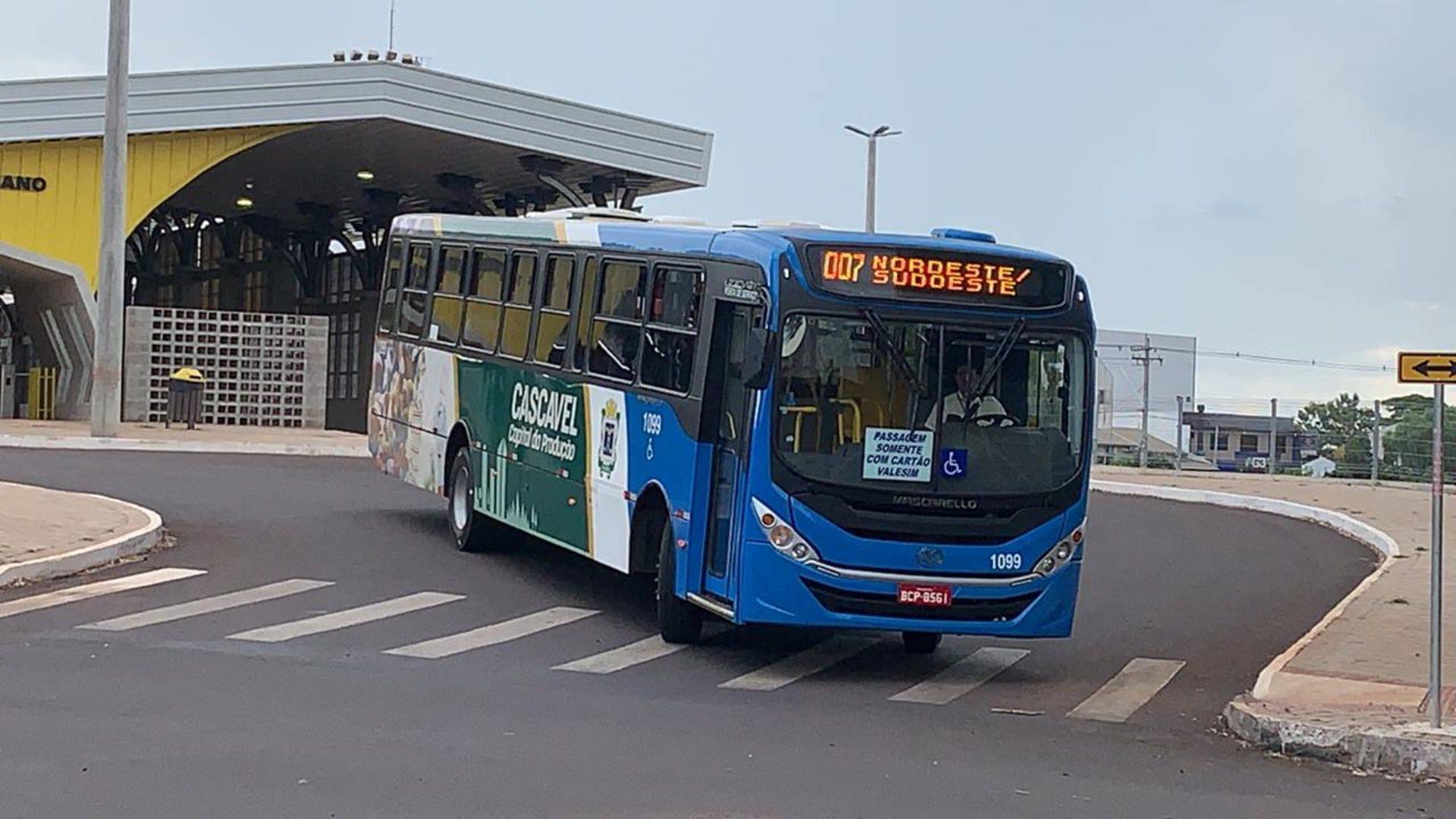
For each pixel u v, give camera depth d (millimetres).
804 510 12500
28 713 9977
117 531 17781
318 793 8258
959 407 12805
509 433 17578
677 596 13742
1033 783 9328
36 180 37094
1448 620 15664
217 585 15852
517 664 12781
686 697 11766
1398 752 10156
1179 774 9828
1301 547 23922
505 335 17953
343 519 20938
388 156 44469
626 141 41219
